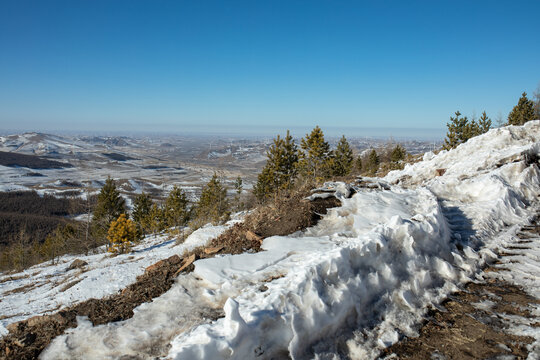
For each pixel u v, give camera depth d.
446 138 32.00
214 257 6.80
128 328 4.76
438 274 6.20
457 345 4.43
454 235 7.89
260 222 9.09
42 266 27.69
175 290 5.76
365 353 4.25
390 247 5.90
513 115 32.09
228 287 5.51
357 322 4.74
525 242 7.94
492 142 14.94
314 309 4.37
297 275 4.83
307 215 8.93
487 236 8.23
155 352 4.18
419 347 4.42
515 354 4.17
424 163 16.28
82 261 23.59
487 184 10.81
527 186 11.07
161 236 35.41
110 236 25.78
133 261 18.38
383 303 5.16
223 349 3.60
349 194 10.41
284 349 4.05
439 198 11.06
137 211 50.59
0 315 11.98
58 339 4.70
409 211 9.08
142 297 5.71
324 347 4.24
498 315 5.11
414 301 5.39
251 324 3.95
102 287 12.69
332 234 7.95
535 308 5.20
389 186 11.67
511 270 6.61
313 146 34.72
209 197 42.09
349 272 5.09
